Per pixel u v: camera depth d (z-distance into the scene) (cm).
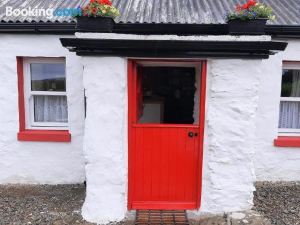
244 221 423
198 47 406
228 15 418
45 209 482
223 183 444
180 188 459
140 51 414
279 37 545
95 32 412
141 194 461
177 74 560
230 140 436
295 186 570
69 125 573
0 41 554
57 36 552
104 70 422
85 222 441
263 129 580
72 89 564
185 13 562
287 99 598
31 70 588
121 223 438
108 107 428
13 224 437
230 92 428
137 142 452
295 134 610
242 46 406
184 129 448
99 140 433
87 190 445
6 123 573
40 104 601
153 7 596
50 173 586
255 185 573
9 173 586
